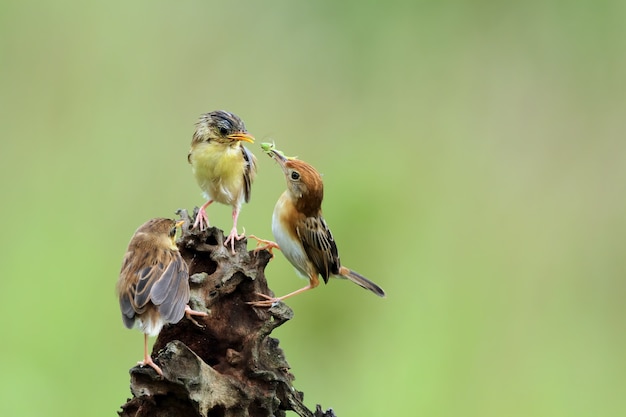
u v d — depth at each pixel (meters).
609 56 19.50
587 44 19.61
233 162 10.88
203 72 17.95
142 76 17.70
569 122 18.80
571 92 19.06
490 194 17.89
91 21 17.94
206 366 7.90
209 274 8.67
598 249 17.77
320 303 15.77
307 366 15.22
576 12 19.75
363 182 17.14
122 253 15.76
